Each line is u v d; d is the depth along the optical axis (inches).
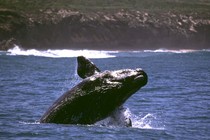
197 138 2116.1
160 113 2778.1
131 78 2150.6
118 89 2158.0
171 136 2127.2
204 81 4736.7
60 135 2052.2
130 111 2839.6
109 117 2212.1
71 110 2212.1
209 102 3248.0
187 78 5036.9
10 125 2269.9
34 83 4397.1
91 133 2081.7
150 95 3585.1
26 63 7214.6
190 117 2647.6
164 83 4475.9
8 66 6579.7
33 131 2117.4
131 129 2194.9
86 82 2199.8
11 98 3334.2
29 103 3085.6
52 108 2268.7
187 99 3393.2
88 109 2194.9
